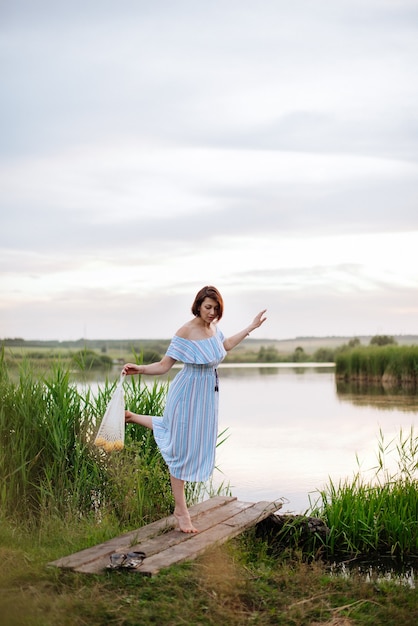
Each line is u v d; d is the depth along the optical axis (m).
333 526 6.74
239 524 6.01
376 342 36.28
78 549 5.51
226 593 4.64
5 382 7.30
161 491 7.32
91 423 7.32
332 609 4.61
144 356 8.07
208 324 5.89
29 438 6.94
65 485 6.91
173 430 5.74
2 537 5.70
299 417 17.00
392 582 5.28
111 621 4.15
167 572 4.84
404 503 7.12
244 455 11.53
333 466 10.54
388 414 17.23
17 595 4.35
